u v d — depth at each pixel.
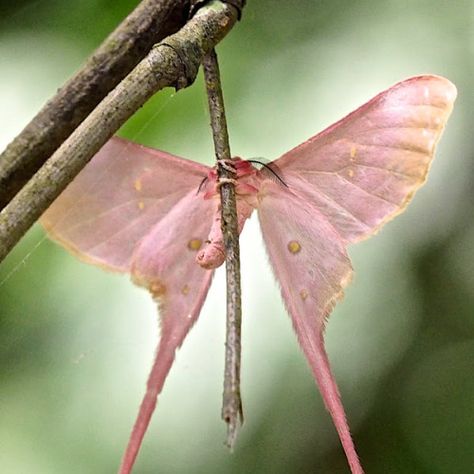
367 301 1.56
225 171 1.42
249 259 1.55
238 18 1.44
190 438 1.55
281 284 1.43
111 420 1.54
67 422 1.55
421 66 1.56
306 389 1.55
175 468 1.55
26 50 1.59
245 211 1.43
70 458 1.54
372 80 1.56
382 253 1.56
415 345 1.58
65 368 1.55
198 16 1.43
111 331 1.54
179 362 1.54
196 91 1.56
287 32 1.57
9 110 1.58
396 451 1.59
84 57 1.59
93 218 1.45
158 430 1.55
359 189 1.43
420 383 1.58
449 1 1.58
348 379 1.57
